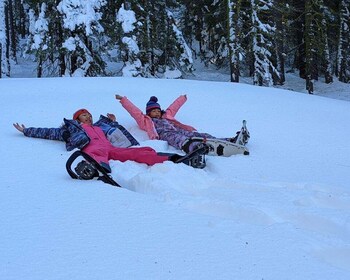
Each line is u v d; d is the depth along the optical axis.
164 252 2.35
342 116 7.79
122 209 3.01
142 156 4.42
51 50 16.64
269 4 17.64
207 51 25.03
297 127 6.62
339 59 23.08
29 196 3.31
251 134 6.07
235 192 3.44
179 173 3.83
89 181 3.70
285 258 2.27
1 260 2.28
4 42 21.36
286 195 3.33
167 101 7.96
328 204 3.19
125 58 17.69
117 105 7.34
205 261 2.24
